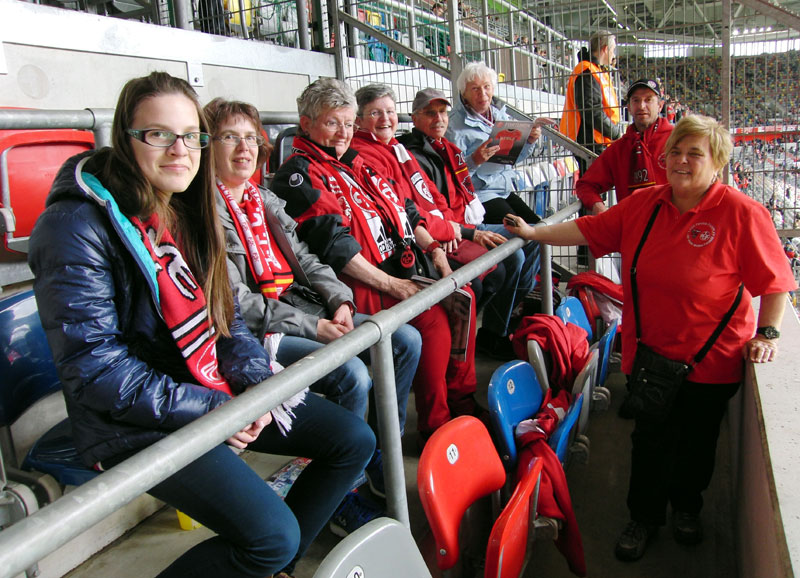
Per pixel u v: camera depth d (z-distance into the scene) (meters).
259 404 0.94
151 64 3.19
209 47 3.49
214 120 1.79
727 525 2.27
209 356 1.33
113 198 1.19
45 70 2.72
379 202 2.35
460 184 3.06
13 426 1.82
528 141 3.39
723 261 1.90
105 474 0.74
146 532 1.93
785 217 3.54
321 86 2.24
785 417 1.49
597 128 3.82
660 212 2.02
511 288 3.20
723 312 1.92
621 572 2.06
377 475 2.03
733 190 1.91
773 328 1.90
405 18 5.50
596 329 3.34
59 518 0.67
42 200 2.12
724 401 2.02
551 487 1.89
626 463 2.64
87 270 1.13
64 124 1.70
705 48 3.49
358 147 2.65
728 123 3.44
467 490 1.59
